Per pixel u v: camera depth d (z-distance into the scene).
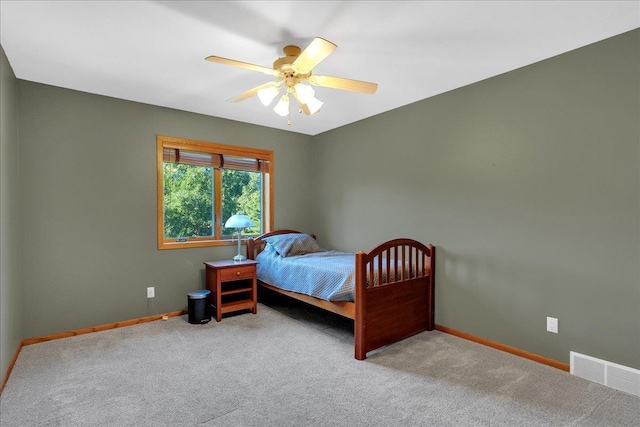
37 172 2.91
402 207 3.57
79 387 2.14
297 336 3.06
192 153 3.83
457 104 3.06
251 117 3.99
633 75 2.09
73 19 1.96
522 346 2.63
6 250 2.33
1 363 2.13
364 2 1.80
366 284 2.65
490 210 2.82
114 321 3.29
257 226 4.47
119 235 3.33
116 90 3.11
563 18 1.96
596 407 1.95
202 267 3.88
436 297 3.24
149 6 1.83
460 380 2.25
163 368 2.41
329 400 2.01
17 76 2.78
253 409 1.91
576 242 2.34
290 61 2.03
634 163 2.09
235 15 1.92
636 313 2.10
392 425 1.78
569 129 2.37
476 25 2.03
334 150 4.48
